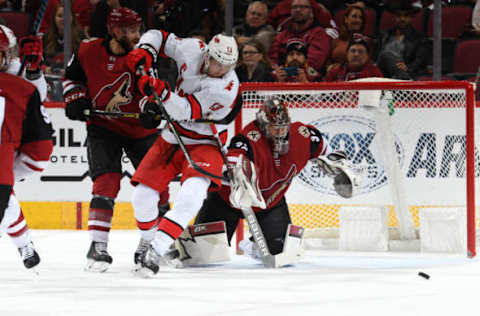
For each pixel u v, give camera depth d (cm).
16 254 1438
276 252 1274
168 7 2177
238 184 1185
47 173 1933
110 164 1238
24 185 1939
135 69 1136
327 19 2195
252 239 1371
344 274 1177
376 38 2248
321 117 1559
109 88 1231
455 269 1246
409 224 1498
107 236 1226
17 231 1076
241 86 1461
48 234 1817
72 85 1243
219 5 2216
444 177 1531
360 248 1470
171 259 1274
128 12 1219
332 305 885
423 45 2212
